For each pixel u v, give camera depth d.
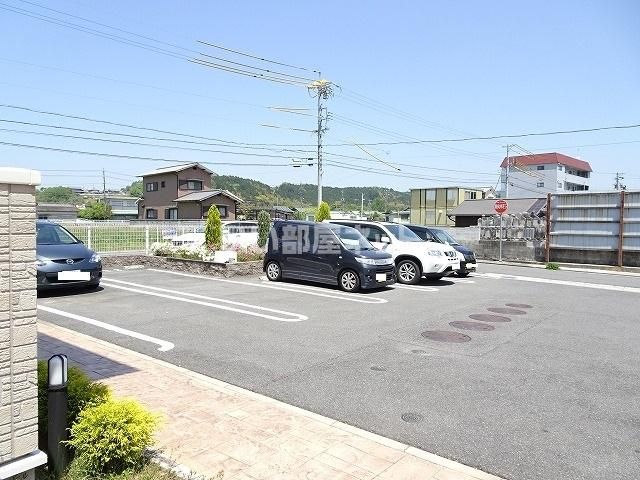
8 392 2.41
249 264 12.28
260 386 4.47
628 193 15.48
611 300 9.70
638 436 3.59
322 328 6.70
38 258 8.53
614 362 5.41
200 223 22.05
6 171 2.38
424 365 5.15
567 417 3.90
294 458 3.13
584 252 16.48
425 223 51.56
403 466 3.09
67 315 7.26
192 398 4.09
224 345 5.78
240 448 3.24
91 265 8.98
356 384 4.55
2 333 2.39
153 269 13.43
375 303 8.69
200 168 45.81
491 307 8.65
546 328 7.05
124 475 2.77
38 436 2.82
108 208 55.31
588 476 3.04
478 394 4.36
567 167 61.03
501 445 3.41
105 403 2.98
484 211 35.94
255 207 54.34
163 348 5.63
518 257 18.38
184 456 3.11
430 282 11.98
